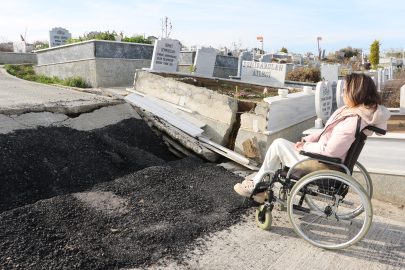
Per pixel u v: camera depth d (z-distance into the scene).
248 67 8.54
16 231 2.32
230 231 2.80
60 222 2.55
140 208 2.97
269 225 2.79
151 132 5.17
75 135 4.14
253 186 2.93
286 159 2.72
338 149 2.36
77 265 2.07
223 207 3.24
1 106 4.07
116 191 3.23
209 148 4.96
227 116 5.08
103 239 2.43
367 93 2.32
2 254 2.06
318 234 2.81
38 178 3.18
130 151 4.30
